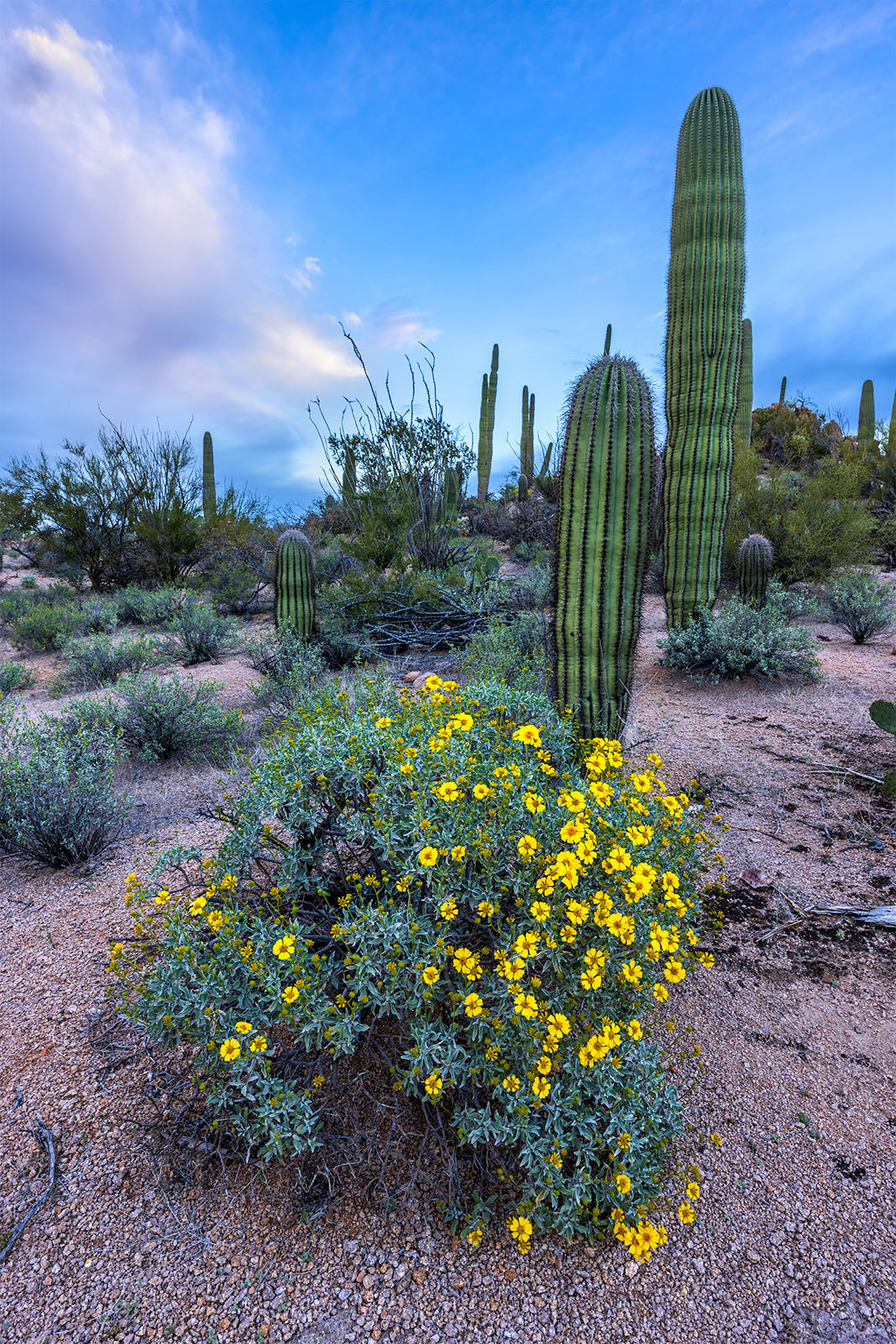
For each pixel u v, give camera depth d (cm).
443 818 202
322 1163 182
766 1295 156
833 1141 191
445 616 819
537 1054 164
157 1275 160
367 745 230
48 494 1373
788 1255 164
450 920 183
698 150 648
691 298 655
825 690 573
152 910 291
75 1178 181
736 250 646
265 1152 165
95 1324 151
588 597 364
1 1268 161
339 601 852
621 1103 171
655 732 496
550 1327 150
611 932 169
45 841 338
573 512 365
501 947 187
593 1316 152
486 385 2058
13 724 509
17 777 364
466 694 295
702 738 484
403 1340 148
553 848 193
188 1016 182
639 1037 169
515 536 1623
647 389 369
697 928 268
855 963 262
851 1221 170
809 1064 217
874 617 728
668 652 663
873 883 309
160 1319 151
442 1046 171
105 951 270
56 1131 194
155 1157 186
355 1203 175
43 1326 150
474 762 223
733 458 671
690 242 651
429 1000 176
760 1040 226
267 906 217
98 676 727
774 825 361
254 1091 177
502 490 2083
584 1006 180
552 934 170
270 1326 150
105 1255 164
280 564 772
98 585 1433
